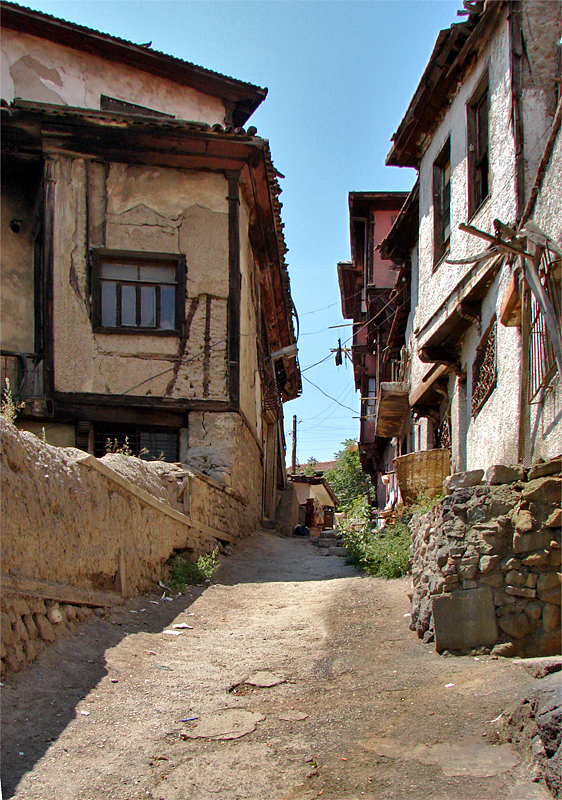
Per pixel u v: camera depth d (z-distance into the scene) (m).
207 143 13.00
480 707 4.59
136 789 3.79
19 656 4.86
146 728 4.54
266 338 20.11
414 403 13.03
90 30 15.40
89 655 5.54
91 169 13.06
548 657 5.21
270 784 3.91
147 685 5.27
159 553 8.53
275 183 14.65
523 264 6.45
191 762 4.14
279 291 19.33
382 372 20.47
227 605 8.27
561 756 3.49
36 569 5.45
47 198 12.78
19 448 5.35
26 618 5.17
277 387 21.67
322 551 13.73
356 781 3.90
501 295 7.73
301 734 4.58
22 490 5.28
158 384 12.74
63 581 5.92
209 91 16.89
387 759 4.12
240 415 13.22
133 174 13.21
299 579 10.16
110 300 12.88
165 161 13.27
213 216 13.38
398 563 9.13
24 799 3.53
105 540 6.84
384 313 20.12
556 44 7.69
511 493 5.96
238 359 13.10
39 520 5.52
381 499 23.25
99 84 15.82
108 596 6.77
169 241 13.16
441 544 6.23
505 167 7.83
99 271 12.85
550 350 5.97
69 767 3.90
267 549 13.32
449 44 9.19
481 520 6.01
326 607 7.98
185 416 12.95
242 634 6.98
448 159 10.89
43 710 4.46
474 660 5.59
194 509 10.28
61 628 5.65
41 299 13.00
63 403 12.34
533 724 3.99
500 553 5.85
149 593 7.94
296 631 7.11
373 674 5.64
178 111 16.61
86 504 6.43
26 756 3.92
